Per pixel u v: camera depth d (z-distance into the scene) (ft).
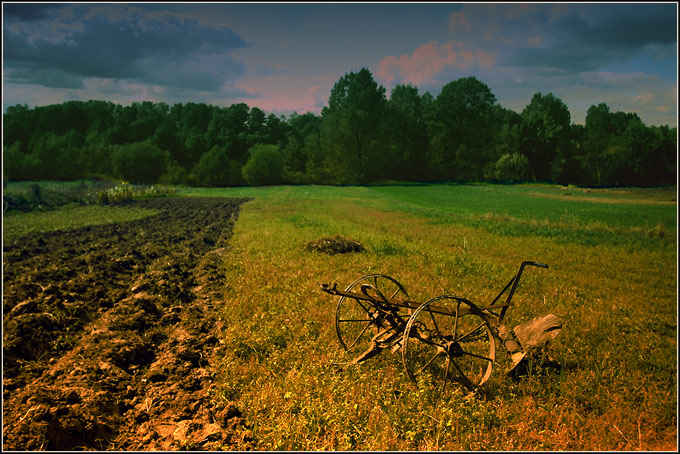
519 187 254.68
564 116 318.65
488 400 16.94
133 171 279.49
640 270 41.34
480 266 40.01
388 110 340.39
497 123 342.44
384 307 20.51
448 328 23.24
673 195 196.44
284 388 17.21
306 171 307.17
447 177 325.83
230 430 15.15
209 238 59.36
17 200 108.88
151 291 31.78
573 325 24.81
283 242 52.47
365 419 15.20
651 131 299.17
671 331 24.79
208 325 25.30
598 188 253.24
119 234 63.93
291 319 24.93
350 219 87.35
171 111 437.17
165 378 19.15
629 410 16.16
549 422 15.52
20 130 369.50
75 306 26.45
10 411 15.75
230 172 291.99
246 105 392.47
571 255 48.44
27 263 41.11
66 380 18.10
